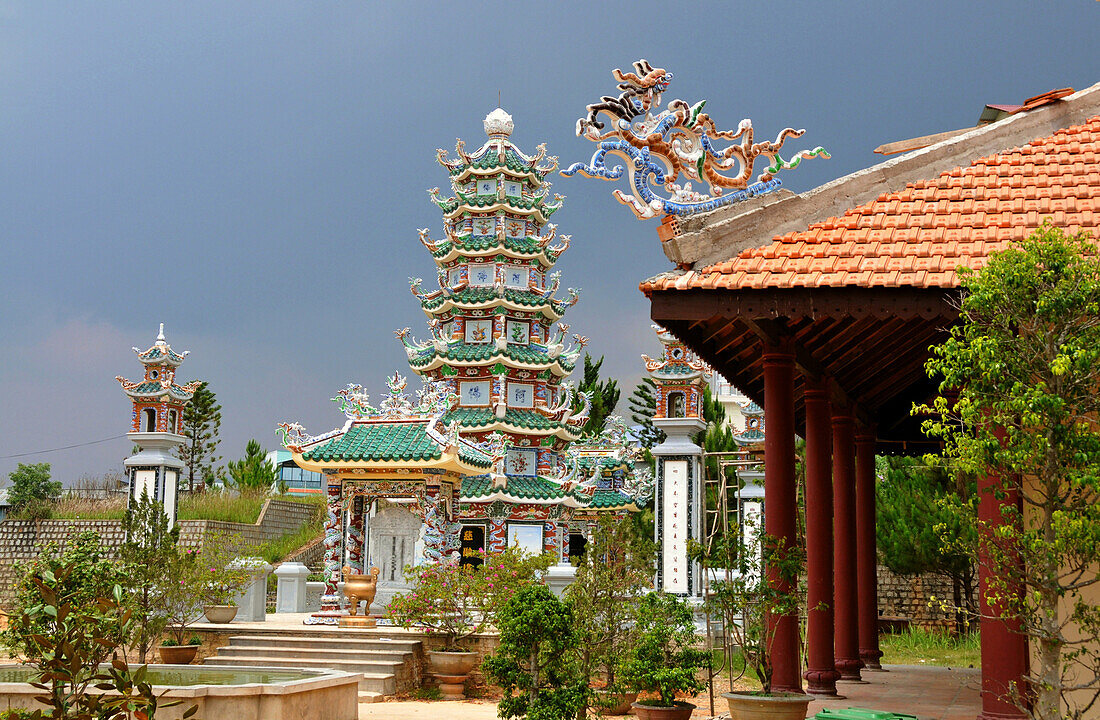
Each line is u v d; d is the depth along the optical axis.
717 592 12.48
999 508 9.12
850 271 11.12
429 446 24.36
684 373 30.05
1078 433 8.18
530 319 35.28
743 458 32.72
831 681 14.80
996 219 11.59
